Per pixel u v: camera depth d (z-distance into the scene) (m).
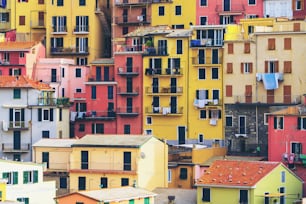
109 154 173.62
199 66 199.12
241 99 195.62
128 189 159.12
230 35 198.12
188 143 199.50
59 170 177.62
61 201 153.38
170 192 171.00
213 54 198.50
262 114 194.25
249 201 161.00
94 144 174.50
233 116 196.25
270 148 183.12
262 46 195.38
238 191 162.00
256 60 195.62
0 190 149.25
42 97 195.25
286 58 194.00
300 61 193.12
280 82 193.88
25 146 193.75
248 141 194.75
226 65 197.38
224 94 197.25
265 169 165.00
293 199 168.12
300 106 183.50
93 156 174.62
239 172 165.25
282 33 194.12
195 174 183.38
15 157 193.75
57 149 177.88
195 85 199.62
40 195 165.12
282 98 193.50
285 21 195.25
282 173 166.38
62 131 198.50
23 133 194.38
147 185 174.25
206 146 192.25
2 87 194.50
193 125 199.38
